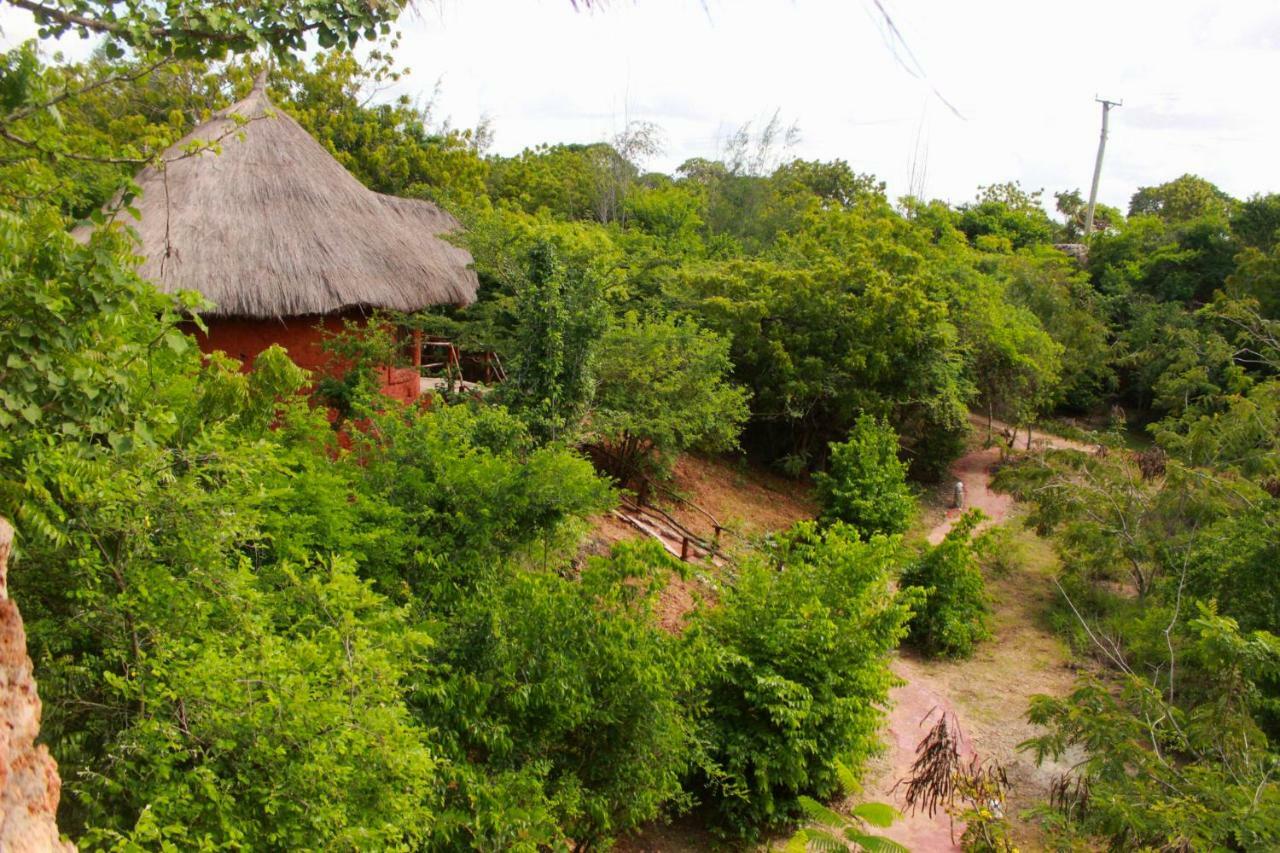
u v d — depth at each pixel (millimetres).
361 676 4840
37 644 4340
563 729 7203
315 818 4168
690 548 14734
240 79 19500
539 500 8656
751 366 21875
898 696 13000
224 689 4277
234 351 11578
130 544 4441
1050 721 11773
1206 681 10664
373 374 11312
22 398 3908
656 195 35438
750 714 9273
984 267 35219
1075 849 7809
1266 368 27000
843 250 28047
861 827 8984
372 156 27047
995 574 18625
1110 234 45094
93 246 4324
